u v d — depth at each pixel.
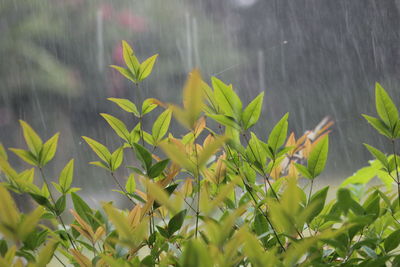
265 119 23.58
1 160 0.77
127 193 1.00
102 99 19.91
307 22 24.72
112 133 19.58
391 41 23.86
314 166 0.92
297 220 0.57
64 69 19.39
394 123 0.89
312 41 24.62
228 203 1.02
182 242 0.94
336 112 23.69
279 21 24.33
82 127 19.58
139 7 21.12
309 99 24.00
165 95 21.08
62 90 19.16
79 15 19.84
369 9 24.19
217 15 23.30
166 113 1.03
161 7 21.45
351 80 24.02
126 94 20.45
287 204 0.57
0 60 18.48
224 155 1.08
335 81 24.16
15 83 18.56
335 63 24.27
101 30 20.09
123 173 10.23
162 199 0.59
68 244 1.00
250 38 24.25
